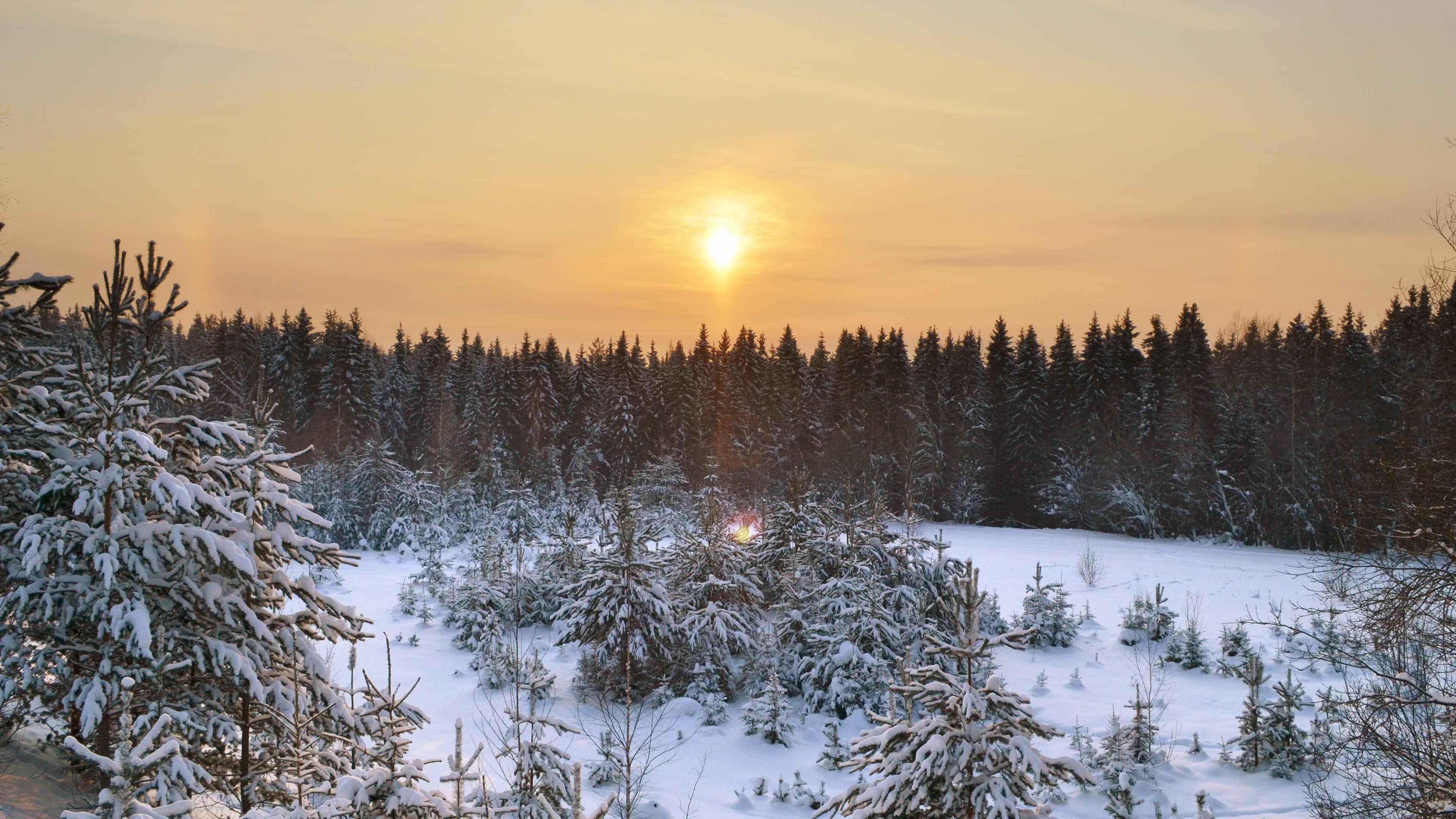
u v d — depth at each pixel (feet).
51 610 25.84
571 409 249.14
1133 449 193.77
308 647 30.07
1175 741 56.29
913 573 78.43
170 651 26.94
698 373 258.16
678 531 89.30
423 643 84.23
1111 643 83.10
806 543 81.56
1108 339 225.76
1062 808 46.39
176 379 30.63
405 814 23.41
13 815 24.81
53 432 27.99
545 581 91.35
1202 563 123.54
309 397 247.70
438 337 309.22
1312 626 76.69
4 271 29.68
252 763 29.50
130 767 20.07
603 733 59.36
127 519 27.45
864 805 22.66
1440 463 35.88
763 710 59.36
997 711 23.66
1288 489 151.84
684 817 45.60
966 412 218.59
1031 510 207.41
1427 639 32.89
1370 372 164.76
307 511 31.19
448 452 199.52
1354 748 36.70
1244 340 229.86
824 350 279.90
